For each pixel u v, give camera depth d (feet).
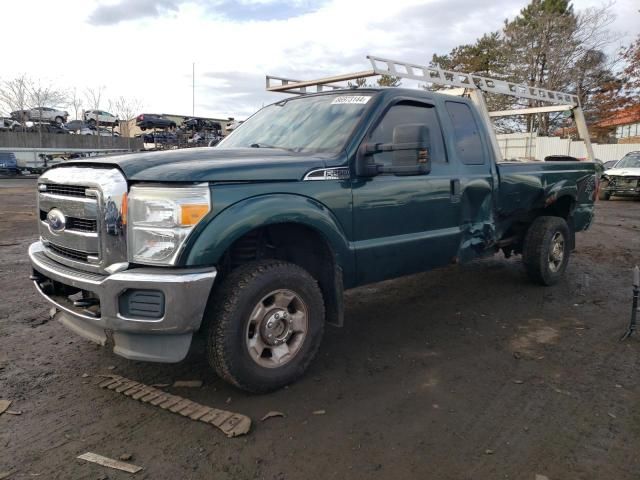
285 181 11.35
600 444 9.52
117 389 11.44
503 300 18.86
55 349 13.82
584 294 19.70
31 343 14.21
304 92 17.89
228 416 10.27
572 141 26.55
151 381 11.98
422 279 21.98
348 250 12.57
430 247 14.79
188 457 9.04
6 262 24.25
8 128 127.85
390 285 21.06
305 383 11.98
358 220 12.76
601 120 117.70
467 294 19.67
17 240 30.50
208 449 9.29
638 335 15.15
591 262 25.80
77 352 13.64
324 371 12.65
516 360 13.42
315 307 11.94
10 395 11.23
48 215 11.71
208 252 10.00
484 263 24.95
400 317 16.96
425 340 14.84
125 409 10.68
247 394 11.37
